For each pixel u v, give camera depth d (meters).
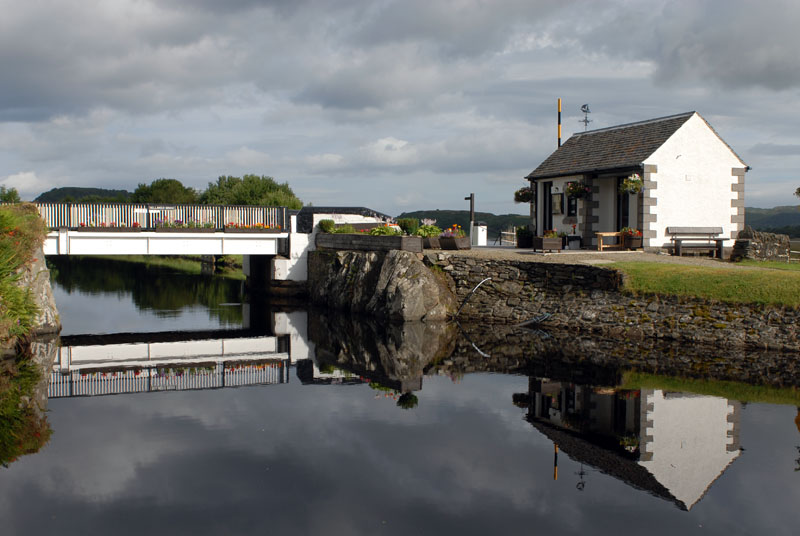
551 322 22.36
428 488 9.23
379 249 27.73
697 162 26.66
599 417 12.41
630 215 27.11
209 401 13.93
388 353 19.17
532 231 32.47
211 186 80.19
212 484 9.37
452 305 25.36
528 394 14.13
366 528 8.00
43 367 17.53
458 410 13.03
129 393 14.68
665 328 19.55
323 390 14.83
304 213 40.78
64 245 29.34
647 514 8.41
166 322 26.00
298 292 34.09
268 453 10.64
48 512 8.47
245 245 33.53
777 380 14.88
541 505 8.67
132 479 9.59
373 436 11.47
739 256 26.52
